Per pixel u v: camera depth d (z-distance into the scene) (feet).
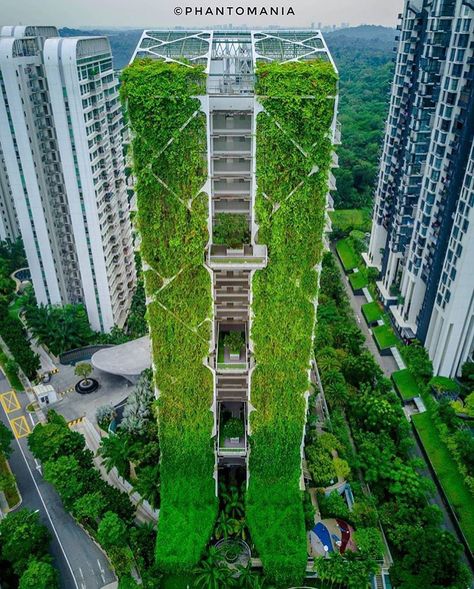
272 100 138.62
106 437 228.22
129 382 280.92
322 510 204.95
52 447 218.79
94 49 259.19
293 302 165.89
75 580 186.80
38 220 274.98
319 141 144.15
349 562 178.29
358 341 289.94
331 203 163.53
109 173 284.20
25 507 214.48
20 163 258.78
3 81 238.07
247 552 189.26
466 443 224.94
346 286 383.04
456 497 214.07
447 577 170.30
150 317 170.50
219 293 184.34
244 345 187.93
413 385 274.16
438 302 270.05
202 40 166.40
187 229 154.40
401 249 319.06
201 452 191.72
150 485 199.11
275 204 152.15
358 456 221.25
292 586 181.78
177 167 145.69
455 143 246.27
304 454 219.41
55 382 283.59
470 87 230.48
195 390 180.34
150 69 138.72
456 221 245.65
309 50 161.07
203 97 138.72
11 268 386.32
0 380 287.28
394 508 201.36
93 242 277.85
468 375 269.44
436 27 249.75
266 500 193.47
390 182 333.01
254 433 189.16
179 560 180.04
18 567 179.52
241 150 160.45
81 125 243.81
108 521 186.60
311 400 241.35
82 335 298.97
